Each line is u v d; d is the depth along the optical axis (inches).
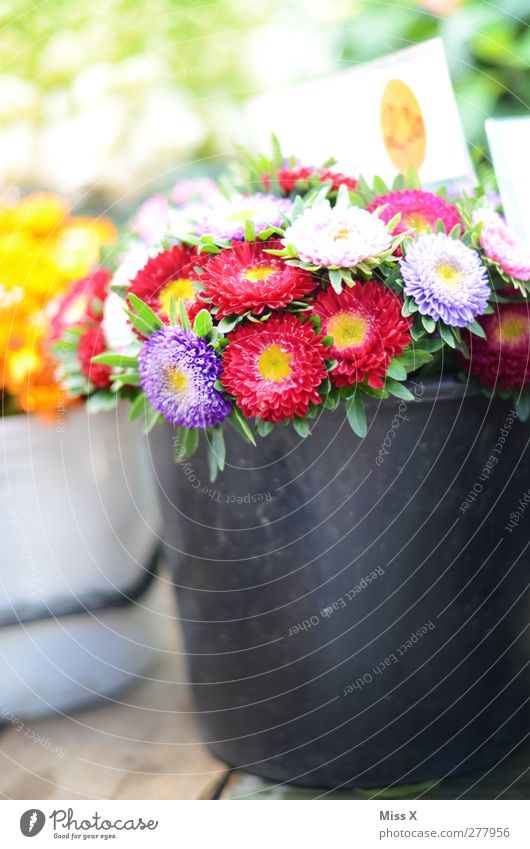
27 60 52.6
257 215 35.2
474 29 51.5
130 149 53.7
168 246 36.8
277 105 39.8
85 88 51.3
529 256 34.7
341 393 33.5
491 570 36.2
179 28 56.6
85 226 45.8
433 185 37.3
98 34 53.8
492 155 37.0
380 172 38.2
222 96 57.6
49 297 43.4
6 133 51.8
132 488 44.7
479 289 33.6
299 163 38.4
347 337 33.3
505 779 37.5
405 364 33.6
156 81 54.3
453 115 36.7
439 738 36.7
